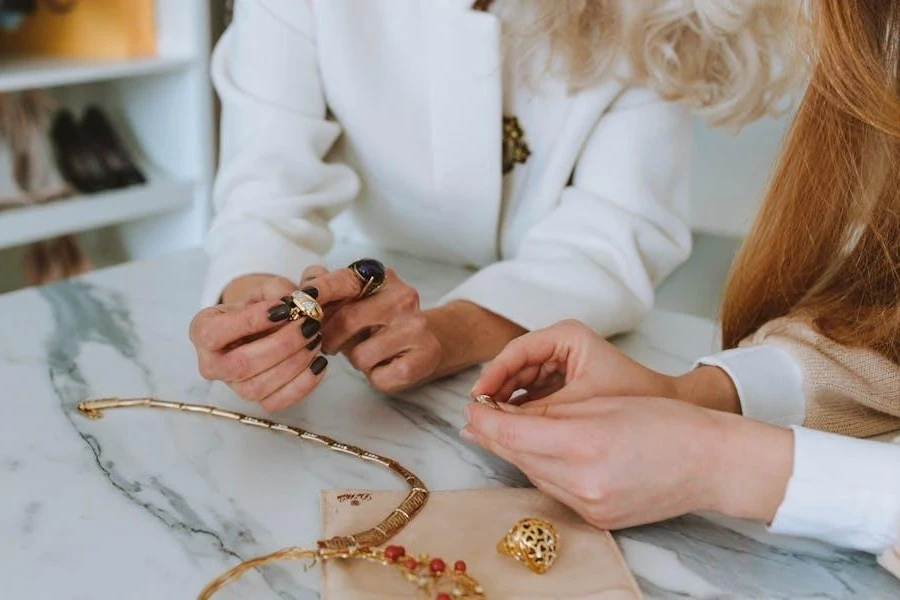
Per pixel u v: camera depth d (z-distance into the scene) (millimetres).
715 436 727
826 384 851
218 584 661
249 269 968
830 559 739
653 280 1056
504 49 1028
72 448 792
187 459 790
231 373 807
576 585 683
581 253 1019
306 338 809
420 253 1196
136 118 2008
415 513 740
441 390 914
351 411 872
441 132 1062
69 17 1910
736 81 1030
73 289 1051
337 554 684
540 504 763
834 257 903
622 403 746
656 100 1052
